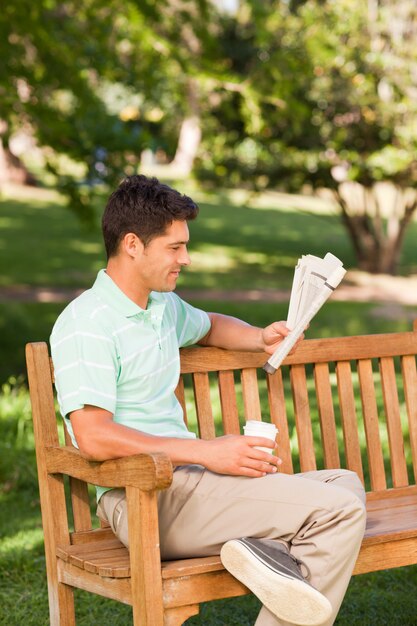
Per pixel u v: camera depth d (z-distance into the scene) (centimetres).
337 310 1398
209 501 306
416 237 2544
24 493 563
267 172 1692
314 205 3042
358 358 394
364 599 422
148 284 321
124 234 317
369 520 352
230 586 302
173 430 326
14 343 1124
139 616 290
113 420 310
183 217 317
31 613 404
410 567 455
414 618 402
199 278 1712
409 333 406
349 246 2281
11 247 1961
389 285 1762
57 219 2380
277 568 287
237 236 2352
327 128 1591
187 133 3150
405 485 400
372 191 1862
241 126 1633
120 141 952
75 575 324
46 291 1526
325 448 385
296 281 340
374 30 1522
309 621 283
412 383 407
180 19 998
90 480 309
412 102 1561
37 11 873
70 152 943
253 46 1551
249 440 302
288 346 338
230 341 362
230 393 372
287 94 953
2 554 461
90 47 935
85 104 952
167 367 329
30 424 659
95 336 309
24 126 952
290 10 1617
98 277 325
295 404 382
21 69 914
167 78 975
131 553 292
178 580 294
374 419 396
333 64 1494
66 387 305
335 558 295
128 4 908
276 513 300
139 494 286
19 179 2883
